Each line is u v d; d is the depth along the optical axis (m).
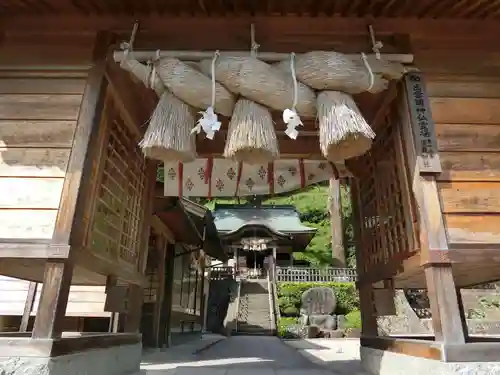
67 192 2.78
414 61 3.29
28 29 3.27
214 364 5.03
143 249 4.30
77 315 6.21
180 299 9.63
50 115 3.03
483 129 3.14
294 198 33.56
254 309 18.14
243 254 27.48
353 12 3.27
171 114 2.80
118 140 3.61
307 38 3.32
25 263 2.97
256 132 2.69
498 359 2.50
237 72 2.81
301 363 5.20
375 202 4.27
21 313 6.21
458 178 2.99
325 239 28.94
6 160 2.90
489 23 3.41
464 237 2.84
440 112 3.18
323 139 2.73
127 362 3.59
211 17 3.28
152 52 3.01
